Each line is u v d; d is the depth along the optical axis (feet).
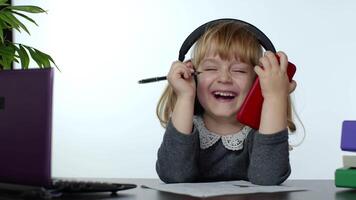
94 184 2.23
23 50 4.55
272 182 2.86
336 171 2.52
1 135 2.18
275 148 2.90
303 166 7.21
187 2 7.61
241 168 3.27
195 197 2.13
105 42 7.91
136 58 7.81
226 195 2.19
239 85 3.26
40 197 2.04
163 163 3.07
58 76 8.02
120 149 7.84
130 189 2.42
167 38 7.70
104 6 7.92
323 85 7.18
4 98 2.17
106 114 7.91
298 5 7.22
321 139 7.18
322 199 2.12
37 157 2.09
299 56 7.23
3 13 4.31
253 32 3.50
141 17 7.79
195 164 3.10
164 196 2.17
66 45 8.04
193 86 3.17
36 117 2.09
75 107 8.00
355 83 7.09
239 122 3.25
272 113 2.92
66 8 8.04
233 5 7.44
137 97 7.79
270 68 2.97
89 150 7.95
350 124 2.61
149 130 7.75
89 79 7.96
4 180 2.19
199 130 3.33
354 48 7.09
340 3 7.11
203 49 3.34
